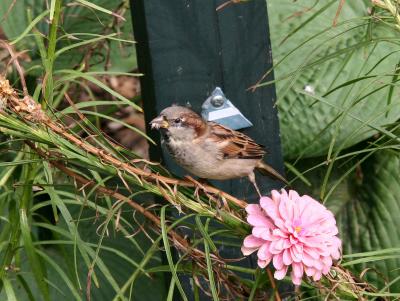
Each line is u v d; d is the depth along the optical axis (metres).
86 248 5.69
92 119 8.64
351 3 8.41
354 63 7.98
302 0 8.39
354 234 8.23
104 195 5.71
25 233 5.60
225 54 6.48
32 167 5.93
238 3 6.45
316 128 7.90
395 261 7.83
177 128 6.09
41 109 5.20
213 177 6.35
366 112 7.85
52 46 5.62
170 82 6.40
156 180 5.37
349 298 5.76
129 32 9.20
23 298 7.37
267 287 6.18
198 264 5.62
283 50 8.09
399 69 6.27
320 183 8.45
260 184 6.77
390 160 8.38
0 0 9.17
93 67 9.47
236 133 6.31
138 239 7.91
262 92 6.63
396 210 8.20
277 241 5.10
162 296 7.71
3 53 9.08
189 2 6.34
